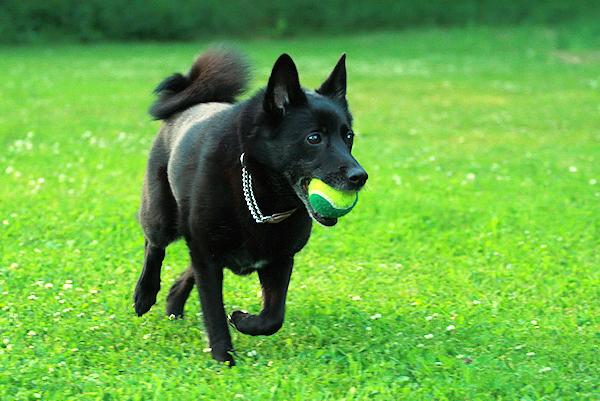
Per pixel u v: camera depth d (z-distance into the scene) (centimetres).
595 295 785
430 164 1459
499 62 3594
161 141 718
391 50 4159
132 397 521
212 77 742
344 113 611
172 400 518
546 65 3444
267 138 577
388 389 543
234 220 598
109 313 717
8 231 955
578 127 1934
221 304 628
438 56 3881
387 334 665
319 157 568
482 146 1675
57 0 4219
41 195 1135
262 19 4909
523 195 1223
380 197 1176
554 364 602
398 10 5122
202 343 648
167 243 704
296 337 662
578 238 991
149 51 3928
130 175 1301
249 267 632
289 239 616
